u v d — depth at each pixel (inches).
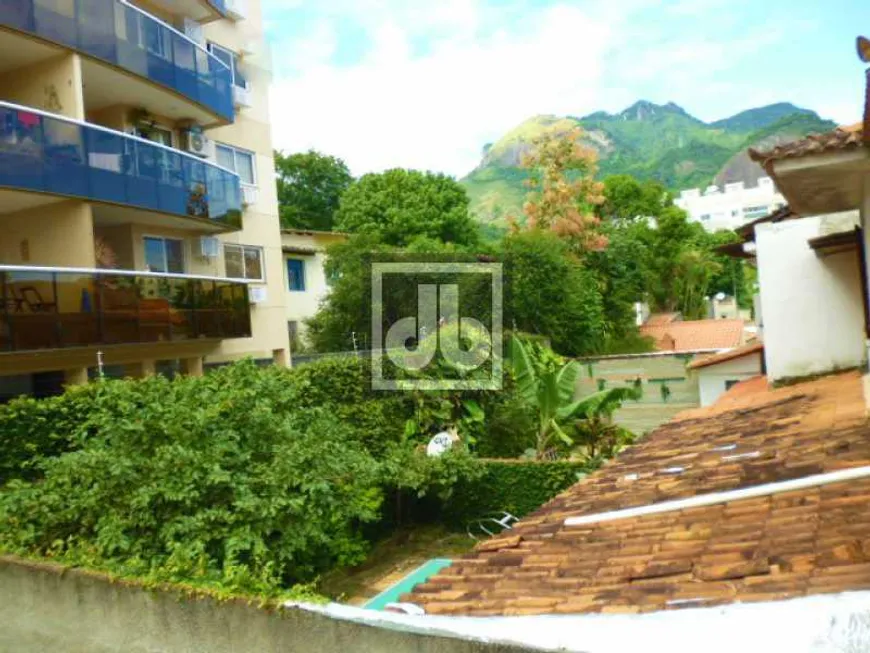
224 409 311.1
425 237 1099.9
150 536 253.0
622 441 576.4
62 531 243.8
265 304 722.8
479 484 520.4
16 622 198.7
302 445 307.9
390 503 512.7
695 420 325.4
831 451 187.9
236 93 700.0
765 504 156.4
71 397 365.7
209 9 642.2
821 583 107.0
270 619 152.9
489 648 120.6
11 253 508.4
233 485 269.6
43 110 488.1
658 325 1256.2
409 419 575.2
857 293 351.9
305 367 517.3
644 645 106.7
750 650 98.1
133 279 490.0
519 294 869.2
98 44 499.5
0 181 429.4
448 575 165.8
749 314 1820.9
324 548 348.2
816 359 360.8
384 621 135.8
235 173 662.5
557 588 141.4
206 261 653.3
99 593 182.2
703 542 144.6
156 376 342.6
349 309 810.8
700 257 1638.8
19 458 337.7
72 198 472.7
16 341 407.5
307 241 968.9
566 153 1223.5
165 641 170.1
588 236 1193.4
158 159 541.0
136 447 278.1
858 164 193.8
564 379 563.2
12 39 458.6
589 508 197.8
